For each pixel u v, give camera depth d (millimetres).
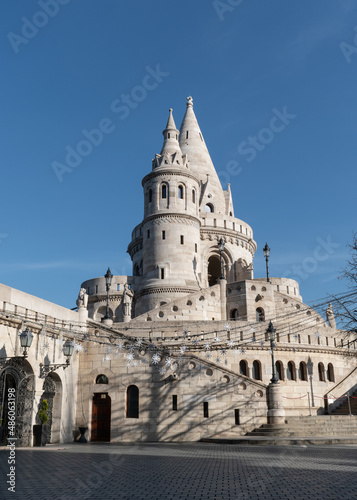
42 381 26406
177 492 11516
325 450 21344
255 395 30047
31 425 25094
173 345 36312
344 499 10531
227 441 26391
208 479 13352
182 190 58469
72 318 30719
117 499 10758
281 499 10586
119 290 58719
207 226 63562
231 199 74438
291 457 18516
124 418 29625
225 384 29922
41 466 16297
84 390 30703
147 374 30172
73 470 15289
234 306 46469
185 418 29297
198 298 46625
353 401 40031
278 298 47125
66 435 28969
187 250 56000
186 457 18922
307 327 41938
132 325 40031
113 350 31000
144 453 20719
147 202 58781
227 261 64312
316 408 38750
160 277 54438
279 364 39250
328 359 41688
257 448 22781
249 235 68125
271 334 32438
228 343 35094
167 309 46281
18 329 24938
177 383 29875
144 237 57875
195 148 73688
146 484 12633
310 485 12266
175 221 56500
